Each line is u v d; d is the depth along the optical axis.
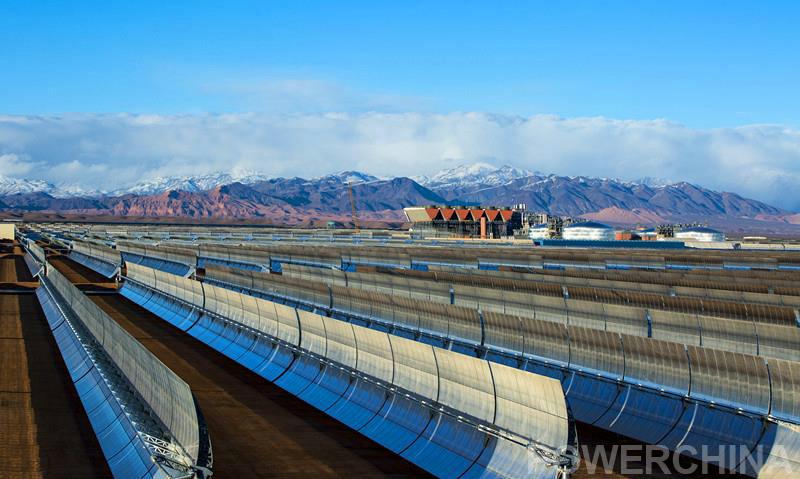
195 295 50.97
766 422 22.25
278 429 26.75
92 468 22.67
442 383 24.03
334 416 28.14
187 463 18.47
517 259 82.62
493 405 21.56
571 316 38.25
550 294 48.59
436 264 81.69
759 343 29.61
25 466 22.84
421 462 22.89
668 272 63.25
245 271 60.12
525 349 31.06
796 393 21.83
